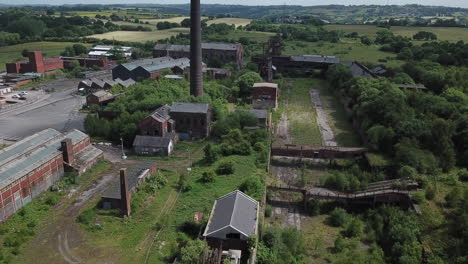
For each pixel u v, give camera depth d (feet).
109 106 336.70
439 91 384.68
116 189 206.39
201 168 247.70
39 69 545.85
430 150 250.98
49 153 223.10
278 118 365.81
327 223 200.44
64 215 194.08
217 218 166.71
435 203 200.75
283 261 159.63
